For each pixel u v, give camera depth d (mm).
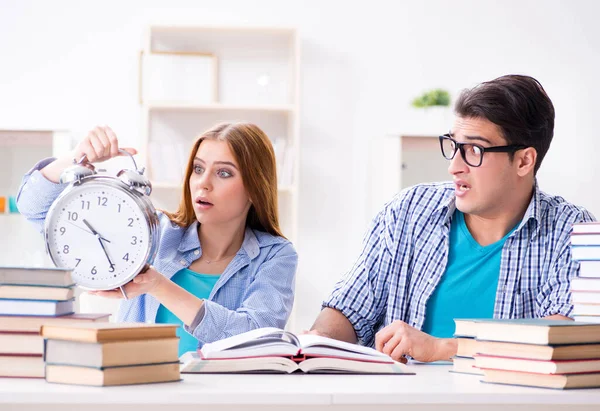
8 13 4180
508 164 1797
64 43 4211
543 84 4477
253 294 1836
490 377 1287
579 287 1495
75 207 1466
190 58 4102
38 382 1171
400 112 4391
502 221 1884
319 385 1184
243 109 4102
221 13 4305
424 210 1959
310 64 4359
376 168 4301
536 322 1280
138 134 4234
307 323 4312
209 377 1263
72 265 1463
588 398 1166
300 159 4348
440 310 1905
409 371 1391
